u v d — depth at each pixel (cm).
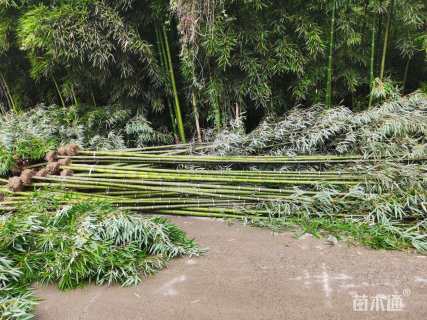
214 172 257
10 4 332
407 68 371
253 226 233
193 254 195
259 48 317
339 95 372
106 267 171
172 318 145
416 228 209
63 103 390
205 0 281
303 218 230
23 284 166
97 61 320
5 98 455
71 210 206
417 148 245
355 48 346
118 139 342
